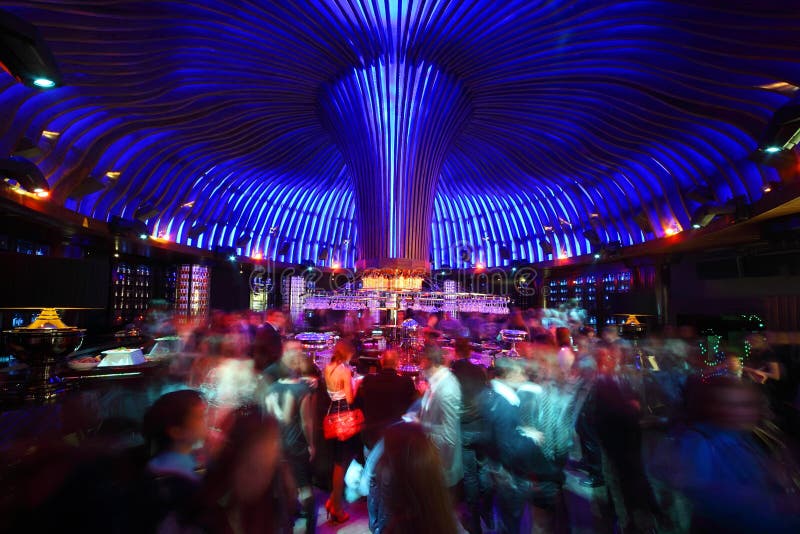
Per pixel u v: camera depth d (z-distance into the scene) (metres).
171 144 14.35
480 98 12.21
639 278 18.92
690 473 2.08
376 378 3.97
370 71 10.84
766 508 1.88
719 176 13.40
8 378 5.33
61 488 1.52
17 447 1.68
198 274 20.89
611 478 3.51
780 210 10.63
